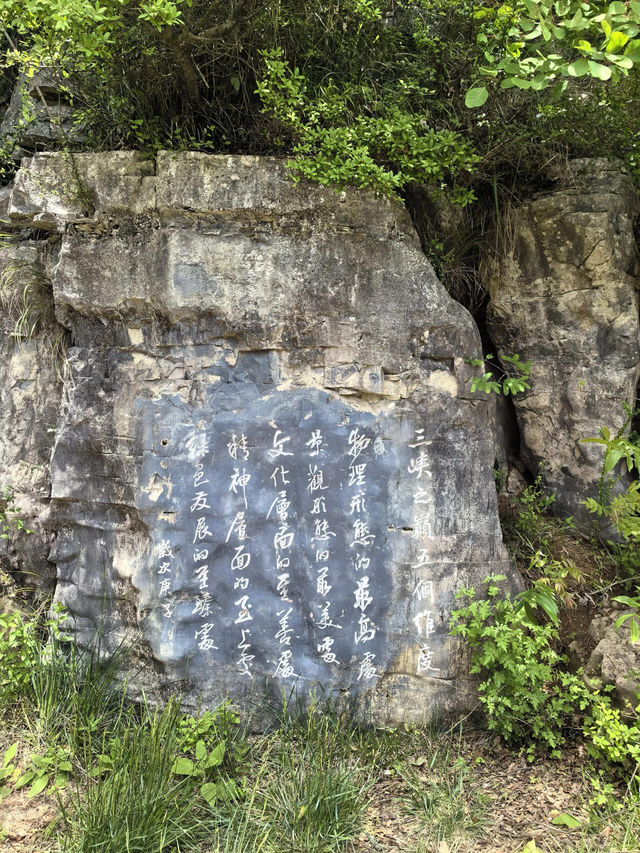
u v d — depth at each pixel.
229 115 3.56
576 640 3.34
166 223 3.33
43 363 3.70
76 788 2.80
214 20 3.38
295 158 3.35
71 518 3.40
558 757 3.01
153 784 2.69
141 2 2.78
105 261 3.37
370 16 3.41
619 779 2.89
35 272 3.66
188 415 3.30
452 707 3.22
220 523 3.23
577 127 3.74
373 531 3.24
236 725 3.13
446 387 3.37
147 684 3.22
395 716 3.20
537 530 3.73
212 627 3.20
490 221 3.90
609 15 2.34
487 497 3.37
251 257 3.32
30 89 3.92
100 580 3.34
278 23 3.37
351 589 3.21
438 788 2.90
